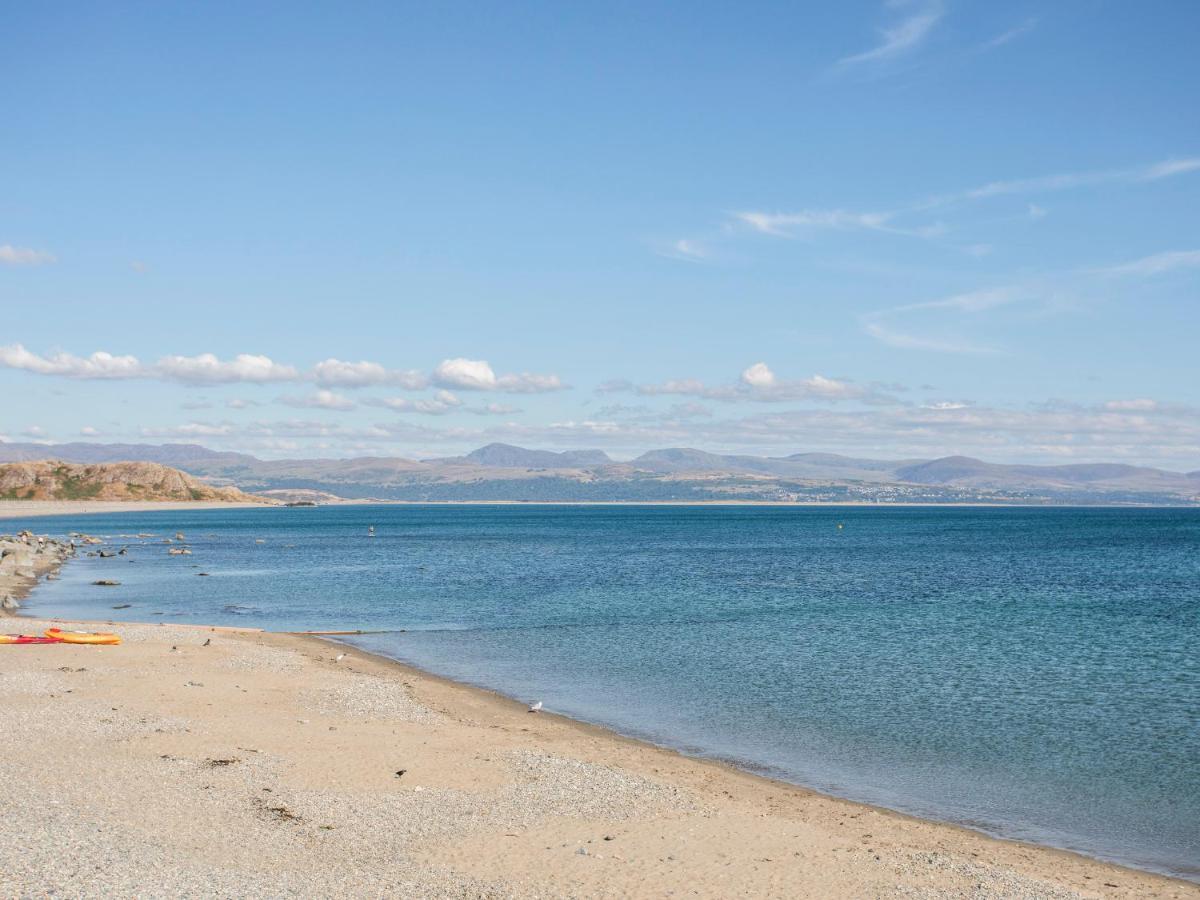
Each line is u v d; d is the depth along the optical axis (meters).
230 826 19.61
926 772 27.03
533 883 17.67
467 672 42.09
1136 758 28.47
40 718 28.70
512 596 74.81
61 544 129.88
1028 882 18.67
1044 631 54.16
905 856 20.00
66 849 17.00
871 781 26.17
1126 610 64.12
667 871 18.61
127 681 35.84
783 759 28.28
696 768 26.95
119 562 111.81
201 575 95.19
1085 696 37.00
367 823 20.62
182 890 15.52
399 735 29.25
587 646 49.41
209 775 23.48
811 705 35.53
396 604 69.62
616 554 133.38
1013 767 27.56
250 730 28.88
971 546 152.50
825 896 17.64
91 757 24.53
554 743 29.36
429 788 23.55
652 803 23.06
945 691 37.94
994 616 60.84
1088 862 20.38
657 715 33.84
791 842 20.66
